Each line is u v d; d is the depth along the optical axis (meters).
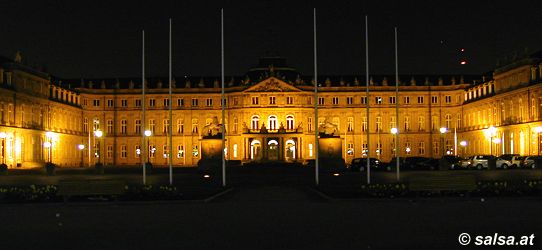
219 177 89.38
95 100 188.25
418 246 29.42
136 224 37.88
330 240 31.31
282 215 41.88
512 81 144.12
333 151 100.94
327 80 184.88
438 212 42.12
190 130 185.62
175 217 41.31
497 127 151.12
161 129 188.00
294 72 188.38
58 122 164.75
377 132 185.25
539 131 127.75
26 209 46.88
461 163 113.38
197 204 50.62
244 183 78.94
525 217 39.03
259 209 46.12
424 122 185.62
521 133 137.38
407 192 53.78
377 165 110.69
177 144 185.62
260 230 34.88
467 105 177.12
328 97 184.38
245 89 177.75
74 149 176.75
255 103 178.00
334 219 39.22
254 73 188.38
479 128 165.38
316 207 47.12
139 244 30.88
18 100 137.12
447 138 184.88
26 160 140.75
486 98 160.00
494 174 86.69
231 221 39.00
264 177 89.44
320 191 61.22
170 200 52.28
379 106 185.25
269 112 177.62
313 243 30.55
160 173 103.50
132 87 188.12
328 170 99.88
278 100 177.88
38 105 149.88
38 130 147.75
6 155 130.25
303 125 178.75
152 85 189.25
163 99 188.00
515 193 53.06
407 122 185.88
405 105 185.50
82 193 50.91
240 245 30.28
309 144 180.12
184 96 185.88
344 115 184.50
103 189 51.22
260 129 176.38
